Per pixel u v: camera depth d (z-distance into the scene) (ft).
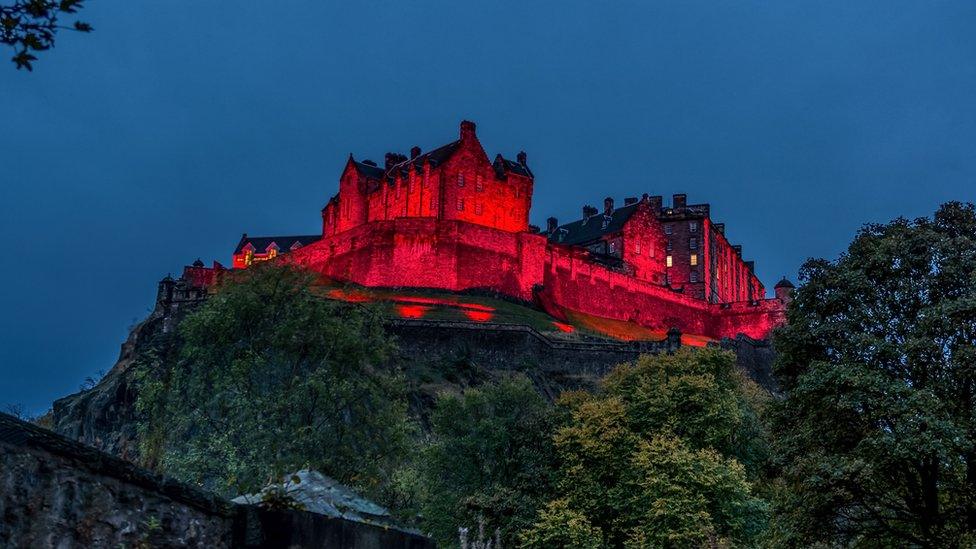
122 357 322.96
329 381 139.03
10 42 24.88
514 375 305.73
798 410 109.81
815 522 101.76
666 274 495.00
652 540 160.04
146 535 25.44
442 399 208.95
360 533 31.89
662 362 209.67
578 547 155.94
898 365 103.76
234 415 132.16
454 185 401.70
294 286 156.15
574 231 517.55
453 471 189.57
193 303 329.11
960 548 90.38
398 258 380.17
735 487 162.30
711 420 185.06
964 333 100.73
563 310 408.26
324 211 456.04
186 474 121.49
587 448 179.22
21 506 22.25
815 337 109.91
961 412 97.86
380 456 139.44
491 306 366.02
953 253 106.32
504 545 164.66
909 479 100.58
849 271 110.01
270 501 29.43
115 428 244.63
